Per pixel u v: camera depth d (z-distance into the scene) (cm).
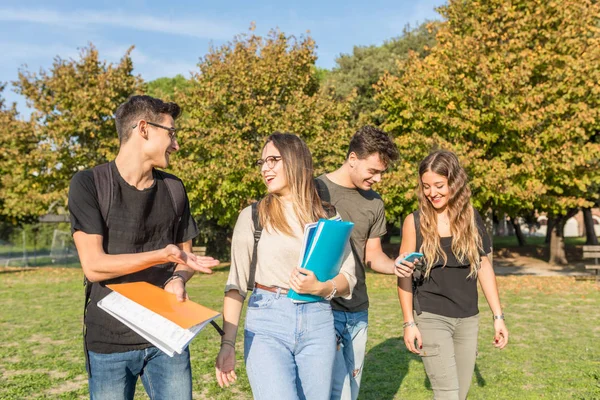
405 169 1619
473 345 357
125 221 256
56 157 1950
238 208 1841
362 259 361
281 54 1909
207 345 732
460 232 349
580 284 1434
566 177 1595
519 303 1115
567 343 739
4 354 704
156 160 262
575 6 1602
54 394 541
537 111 1517
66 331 866
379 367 616
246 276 272
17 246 3178
